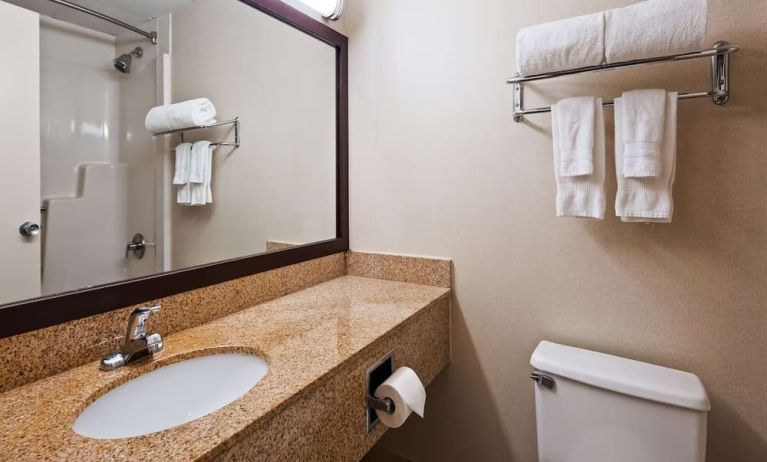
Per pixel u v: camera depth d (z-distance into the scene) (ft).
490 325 4.66
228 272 3.92
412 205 5.08
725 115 3.45
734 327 3.51
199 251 3.76
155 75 3.41
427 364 4.32
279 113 4.60
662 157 3.34
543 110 4.02
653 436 3.36
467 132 4.64
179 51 3.60
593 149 3.57
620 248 3.92
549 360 3.82
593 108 3.56
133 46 3.24
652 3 3.21
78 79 2.89
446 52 4.73
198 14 3.75
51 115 2.74
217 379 3.15
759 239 3.39
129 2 3.22
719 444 3.62
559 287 4.24
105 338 2.95
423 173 4.97
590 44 3.38
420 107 4.93
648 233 3.80
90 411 2.44
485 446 4.81
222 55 3.94
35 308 2.59
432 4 4.80
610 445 3.53
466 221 4.73
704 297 3.61
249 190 4.25
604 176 3.60
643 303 3.85
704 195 3.56
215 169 3.92
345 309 4.07
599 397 3.57
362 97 5.36
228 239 4.06
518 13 4.30
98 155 3.02
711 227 3.55
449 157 4.78
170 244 3.52
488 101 4.50
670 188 3.35
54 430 2.07
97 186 3.01
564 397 3.73
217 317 3.79
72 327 2.77
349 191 5.58
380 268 5.32
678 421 3.26
